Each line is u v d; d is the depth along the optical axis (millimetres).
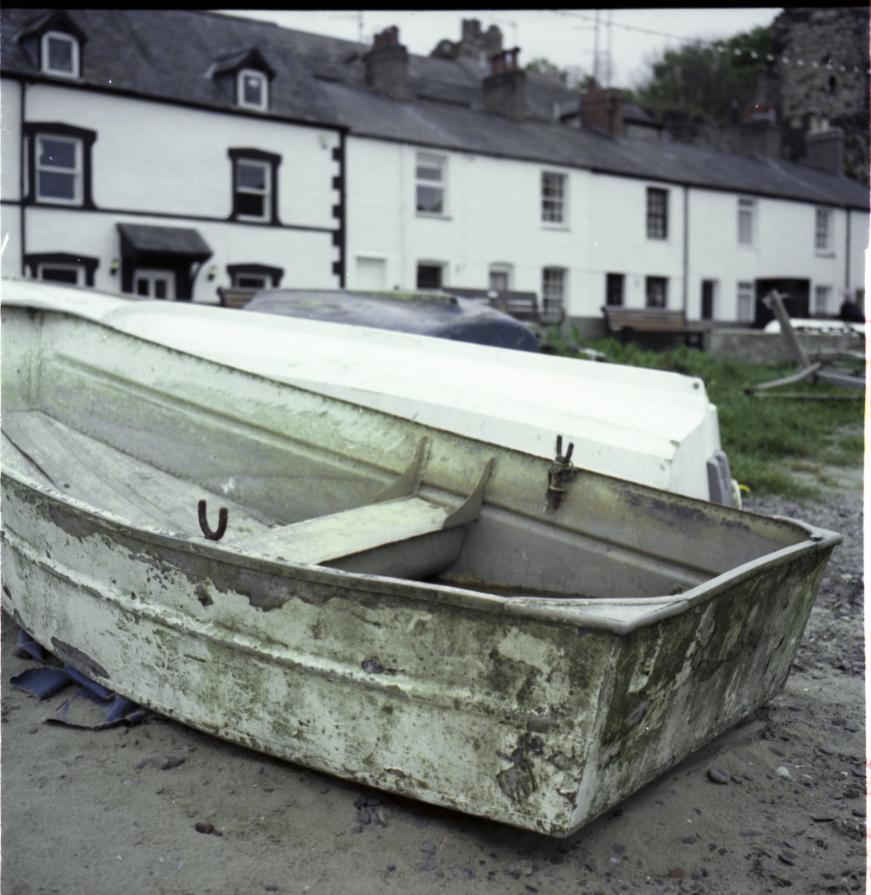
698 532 3980
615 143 32344
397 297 7934
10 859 2730
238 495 5059
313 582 2984
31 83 18188
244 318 6215
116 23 21062
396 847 2883
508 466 4352
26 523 4066
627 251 29531
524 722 2678
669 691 2883
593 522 4199
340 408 4770
